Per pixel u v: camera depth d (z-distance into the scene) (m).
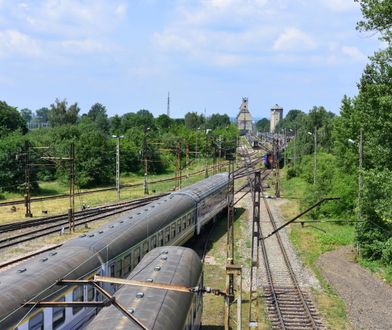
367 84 32.47
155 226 28.39
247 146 161.12
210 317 23.05
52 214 50.62
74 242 21.83
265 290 26.84
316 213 49.12
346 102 50.31
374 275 30.62
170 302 15.37
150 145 97.12
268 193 67.12
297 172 81.50
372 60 31.94
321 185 50.66
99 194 67.31
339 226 45.59
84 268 19.14
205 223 41.88
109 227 25.41
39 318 15.59
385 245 31.98
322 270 31.22
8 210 53.22
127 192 69.75
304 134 92.38
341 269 31.64
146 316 13.67
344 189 47.75
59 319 17.02
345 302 25.55
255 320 21.38
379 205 31.20
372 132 34.56
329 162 64.06
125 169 92.81
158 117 159.12
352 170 49.00
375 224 33.47
